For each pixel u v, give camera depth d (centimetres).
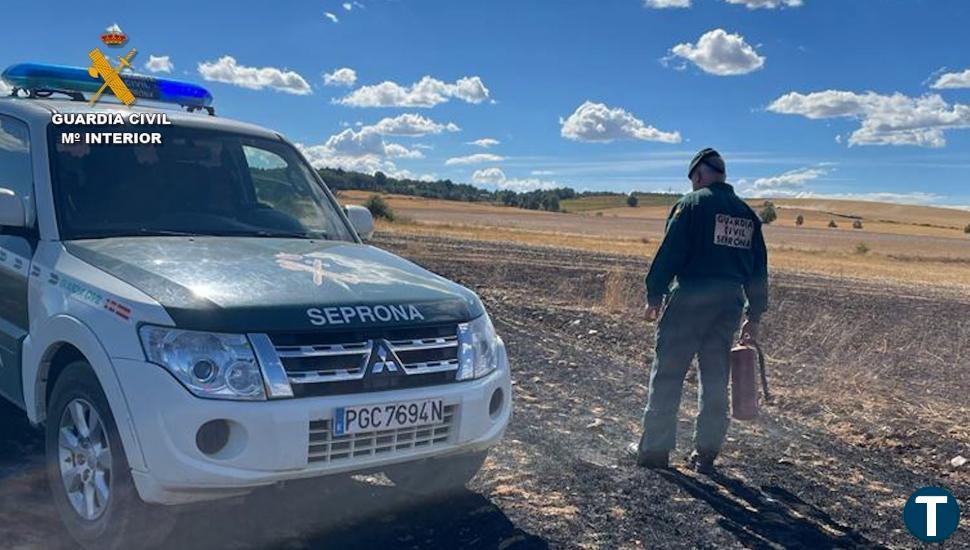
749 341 564
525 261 2181
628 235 6781
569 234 5928
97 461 388
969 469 590
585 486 513
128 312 373
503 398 444
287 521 440
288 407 361
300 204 557
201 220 499
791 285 1991
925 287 2559
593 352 948
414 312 408
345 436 374
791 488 533
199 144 539
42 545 396
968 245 8575
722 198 532
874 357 999
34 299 438
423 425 396
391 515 455
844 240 8862
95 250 431
